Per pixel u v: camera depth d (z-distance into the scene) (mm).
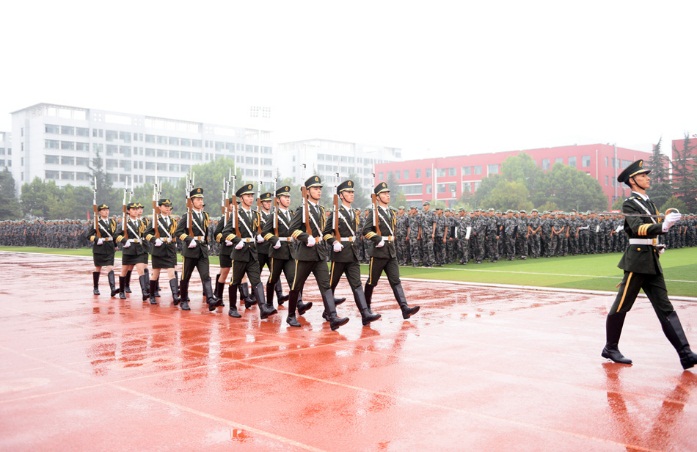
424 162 106688
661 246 6223
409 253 20531
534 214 24266
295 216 8539
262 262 10469
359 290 8625
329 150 128750
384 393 5195
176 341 7523
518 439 4109
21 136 99875
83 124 99625
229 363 6312
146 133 106125
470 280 14953
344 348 7035
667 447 3953
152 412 4719
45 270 19578
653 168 60781
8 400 5043
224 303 11352
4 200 73938
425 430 4293
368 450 3936
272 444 4043
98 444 4059
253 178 118312
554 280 14648
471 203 83312
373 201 9000
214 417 4594
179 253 28344
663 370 5957
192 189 10523
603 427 4336
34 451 3945
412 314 8953
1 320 9250
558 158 92125
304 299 11633
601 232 27594
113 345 7285
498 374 5816
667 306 6074
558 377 5703
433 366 6137
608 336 6328
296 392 5230
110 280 12492
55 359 6539
